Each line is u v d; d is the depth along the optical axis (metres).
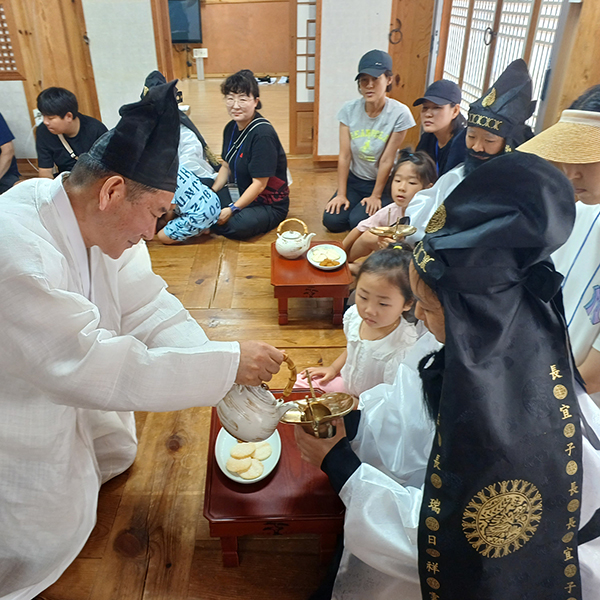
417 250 0.79
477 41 3.26
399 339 1.50
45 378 0.97
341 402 1.12
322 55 4.02
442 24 3.89
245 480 1.28
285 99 6.91
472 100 3.39
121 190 1.00
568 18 2.10
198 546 1.37
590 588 0.88
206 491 1.28
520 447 0.70
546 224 0.64
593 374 1.09
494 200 0.67
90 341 0.97
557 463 0.73
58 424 1.11
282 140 5.22
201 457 1.63
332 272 2.33
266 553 1.36
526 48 2.52
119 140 0.95
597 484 0.81
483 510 0.72
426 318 0.85
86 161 1.00
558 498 0.74
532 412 0.71
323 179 4.25
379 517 0.93
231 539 1.27
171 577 1.30
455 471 0.72
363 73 2.84
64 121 3.05
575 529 0.77
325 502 1.25
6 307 0.92
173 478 1.56
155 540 1.39
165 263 2.83
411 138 4.46
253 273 2.74
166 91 0.94
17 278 0.91
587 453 0.81
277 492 1.27
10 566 1.15
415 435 1.05
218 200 3.04
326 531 1.23
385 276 1.37
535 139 1.08
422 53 4.07
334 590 1.13
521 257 0.68
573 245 1.19
